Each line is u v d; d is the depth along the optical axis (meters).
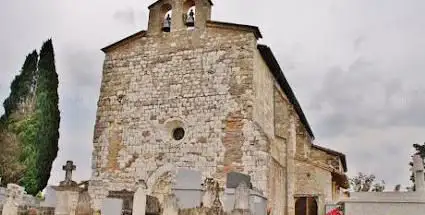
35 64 37.75
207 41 25.94
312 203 28.08
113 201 19.28
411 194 17.98
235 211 17.77
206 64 25.55
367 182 59.59
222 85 24.84
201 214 18.33
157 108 25.86
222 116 24.34
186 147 24.53
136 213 18.95
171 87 25.92
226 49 25.38
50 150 34.75
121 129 26.19
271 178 24.56
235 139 23.73
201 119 24.72
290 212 27.39
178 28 26.94
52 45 37.88
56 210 19.62
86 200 19.06
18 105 35.91
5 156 33.84
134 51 27.44
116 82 27.19
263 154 23.03
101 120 26.73
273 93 29.22
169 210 18.17
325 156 32.59
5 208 19.69
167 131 25.27
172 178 24.22
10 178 33.16
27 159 33.50
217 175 23.47
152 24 27.64
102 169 25.75
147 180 24.69
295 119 32.03
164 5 28.08
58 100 36.66
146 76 26.67
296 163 28.48
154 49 27.02
